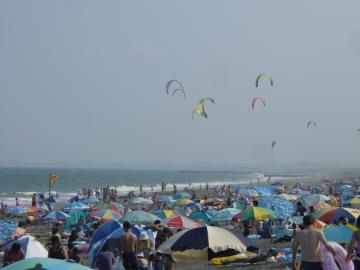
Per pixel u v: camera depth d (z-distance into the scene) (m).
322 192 54.09
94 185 107.38
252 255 17.45
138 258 14.38
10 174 161.50
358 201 32.25
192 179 156.50
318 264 8.86
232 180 149.00
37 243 13.63
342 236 13.59
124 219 21.59
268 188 45.69
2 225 20.31
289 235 23.20
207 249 13.15
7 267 7.61
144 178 157.00
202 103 27.55
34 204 38.16
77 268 7.60
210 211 29.77
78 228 23.39
